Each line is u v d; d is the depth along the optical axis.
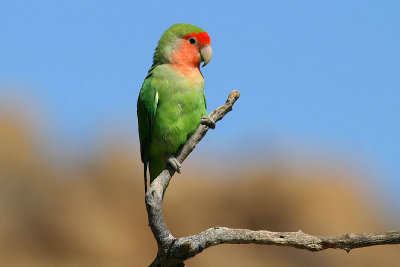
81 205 18.80
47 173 19.55
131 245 18.16
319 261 18.42
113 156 20.55
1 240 17.47
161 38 9.49
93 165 20.34
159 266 5.50
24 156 19.78
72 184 19.36
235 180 20.91
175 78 8.98
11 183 18.61
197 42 9.23
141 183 19.98
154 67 9.35
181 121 8.95
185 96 8.92
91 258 17.50
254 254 18.16
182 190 20.30
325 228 19.66
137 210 19.12
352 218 20.03
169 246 5.39
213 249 17.98
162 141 9.02
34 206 18.52
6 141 19.41
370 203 20.89
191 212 19.64
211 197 20.31
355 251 18.53
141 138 9.45
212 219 19.61
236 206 20.14
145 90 9.17
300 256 18.27
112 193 19.39
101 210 18.83
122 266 17.44
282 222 19.81
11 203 18.34
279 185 20.62
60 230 17.86
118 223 18.53
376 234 4.89
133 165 20.52
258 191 20.50
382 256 18.70
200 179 20.84
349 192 20.72
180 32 9.28
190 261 17.38
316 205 20.19
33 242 17.58
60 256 17.44
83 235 17.91
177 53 9.19
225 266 17.52
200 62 9.36
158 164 9.38
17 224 17.70
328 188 20.64
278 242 5.16
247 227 19.61
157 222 5.48
